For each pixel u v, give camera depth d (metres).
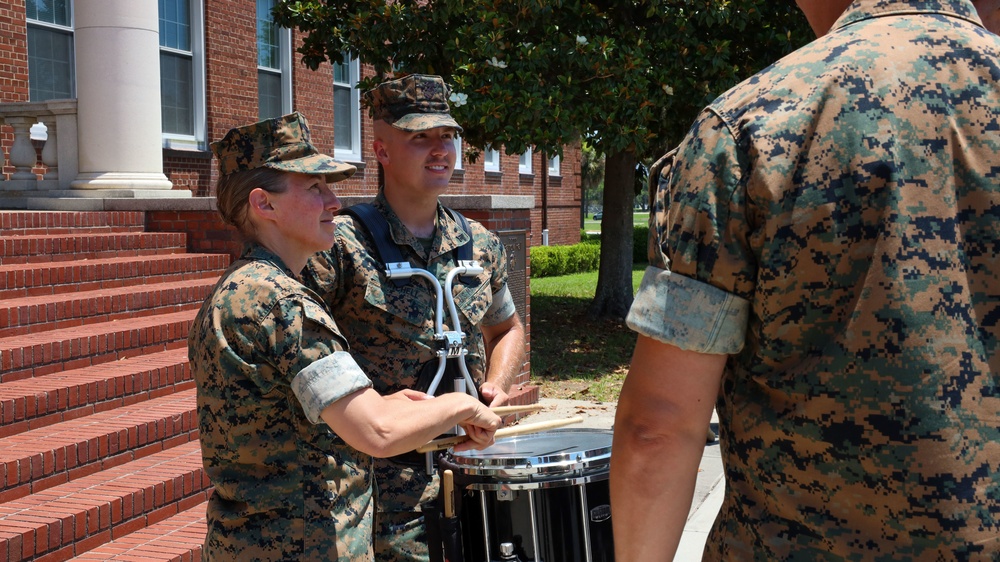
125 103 8.54
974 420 1.28
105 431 4.64
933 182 1.31
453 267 3.04
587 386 8.75
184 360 5.77
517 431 2.66
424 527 2.87
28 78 10.43
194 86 12.91
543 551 2.58
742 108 1.38
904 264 1.29
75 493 4.18
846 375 1.30
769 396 1.39
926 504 1.28
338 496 2.17
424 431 2.20
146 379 5.41
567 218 26.94
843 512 1.33
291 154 2.23
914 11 1.40
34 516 3.83
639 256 27.56
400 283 2.89
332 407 2.06
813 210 1.31
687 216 1.39
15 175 8.85
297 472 2.11
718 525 1.50
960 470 1.27
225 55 13.29
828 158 1.31
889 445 1.28
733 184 1.35
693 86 9.94
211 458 2.15
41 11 10.75
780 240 1.32
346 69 16.53
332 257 2.82
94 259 7.13
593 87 9.55
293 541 2.09
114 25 8.50
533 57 9.28
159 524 4.33
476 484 2.60
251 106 13.84
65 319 5.88
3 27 10.05
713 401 1.43
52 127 8.87
